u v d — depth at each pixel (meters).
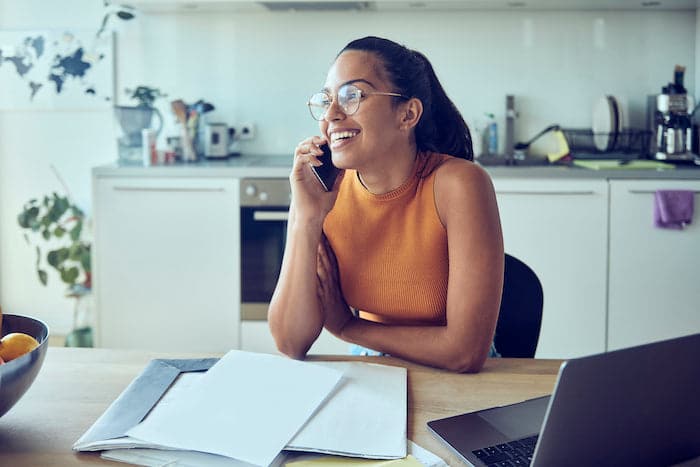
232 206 3.17
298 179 1.43
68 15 3.74
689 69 3.58
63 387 1.15
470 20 3.62
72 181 3.85
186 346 3.26
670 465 0.84
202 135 3.66
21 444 0.96
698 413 0.82
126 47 3.74
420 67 1.42
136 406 1.04
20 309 3.94
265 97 3.73
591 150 3.58
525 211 3.10
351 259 1.49
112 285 3.25
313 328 1.43
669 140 3.27
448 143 1.55
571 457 0.77
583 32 3.58
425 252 1.44
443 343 1.29
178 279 3.23
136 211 3.21
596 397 0.75
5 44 3.77
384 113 1.34
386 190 1.43
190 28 3.71
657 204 3.03
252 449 0.91
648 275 3.08
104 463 0.91
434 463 0.90
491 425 1.00
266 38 3.69
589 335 3.14
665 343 0.77
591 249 3.09
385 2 3.42
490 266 1.34
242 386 1.09
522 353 1.62
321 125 1.37
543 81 3.62
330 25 3.67
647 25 3.56
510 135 3.55
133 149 3.47
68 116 3.81
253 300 3.22
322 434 0.96
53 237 3.88
